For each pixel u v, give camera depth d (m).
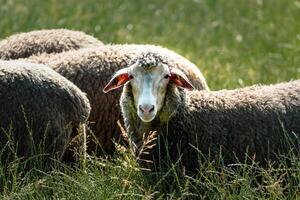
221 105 19.78
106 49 23.11
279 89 20.41
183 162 19.39
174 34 37.50
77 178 18.97
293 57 32.38
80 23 36.84
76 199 18.36
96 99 22.25
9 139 18.89
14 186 18.44
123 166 19.50
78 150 20.33
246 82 28.44
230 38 37.38
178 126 19.42
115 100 22.12
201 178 19.14
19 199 18.12
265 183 19.23
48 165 19.55
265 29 37.94
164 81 18.91
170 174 19.20
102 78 22.39
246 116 19.67
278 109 19.83
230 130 19.55
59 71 22.69
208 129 19.50
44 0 39.97
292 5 40.78
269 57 33.06
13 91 19.39
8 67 19.75
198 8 42.50
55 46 25.02
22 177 19.20
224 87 27.53
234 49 35.47
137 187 18.78
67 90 19.98
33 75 19.72
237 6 42.41
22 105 19.34
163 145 19.47
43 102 19.53
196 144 19.39
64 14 37.66
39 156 19.34
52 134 19.55
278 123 19.69
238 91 20.33
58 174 19.14
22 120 19.33
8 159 19.25
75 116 20.08
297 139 19.56
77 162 20.22
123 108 19.59
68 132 19.92
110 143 22.20
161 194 18.97
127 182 18.17
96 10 39.66
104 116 22.16
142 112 18.44
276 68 31.62
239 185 18.86
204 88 22.78
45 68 20.25
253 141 19.55
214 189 18.73
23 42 25.27
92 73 22.45
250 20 40.09
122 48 23.12
